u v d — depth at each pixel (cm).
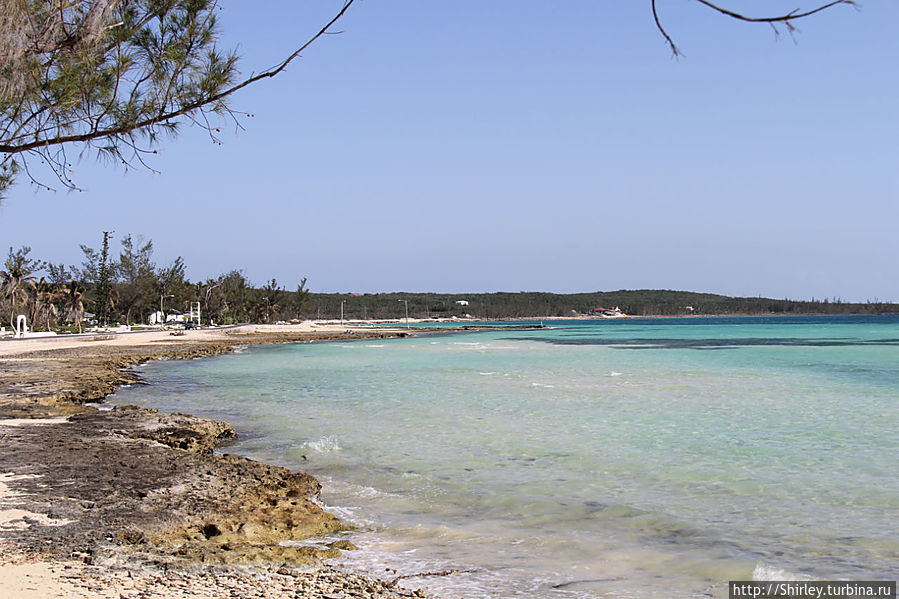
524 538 903
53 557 753
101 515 936
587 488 1168
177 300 13788
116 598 626
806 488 1158
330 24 549
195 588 669
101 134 599
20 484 1107
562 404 2270
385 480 1223
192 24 591
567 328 15188
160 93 598
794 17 246
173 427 1677
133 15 589
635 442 1581
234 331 11312
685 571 783
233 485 1120
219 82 598
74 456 1336
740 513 1019
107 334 8775
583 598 701
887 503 1059
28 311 9450
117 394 2681
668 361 4462
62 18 544
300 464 1359
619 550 856
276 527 917
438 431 1739
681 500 1091
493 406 2231
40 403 2162
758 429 1755
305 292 19988
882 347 6022
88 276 12119
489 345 7356
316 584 707
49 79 566
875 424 1823
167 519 924
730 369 3750
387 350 6400
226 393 2705
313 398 2505
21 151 586
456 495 1123
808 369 3716
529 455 1438
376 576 755
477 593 711
